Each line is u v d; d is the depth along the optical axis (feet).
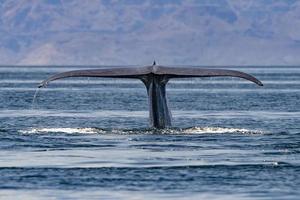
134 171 357.20
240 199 311.06
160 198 313.12
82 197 314.35
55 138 449.89
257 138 451.53
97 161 379.96
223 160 380.99
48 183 335.88
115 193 320.29
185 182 337.72
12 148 417.69
